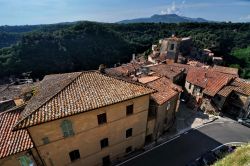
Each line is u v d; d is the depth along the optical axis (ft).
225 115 123.75
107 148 75.66
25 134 60.70
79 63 355.77
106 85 71.41
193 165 74.28
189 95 143.02
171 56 249.14
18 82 248.52
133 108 74.64
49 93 66.18
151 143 93.91
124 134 78.23
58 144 61.05
